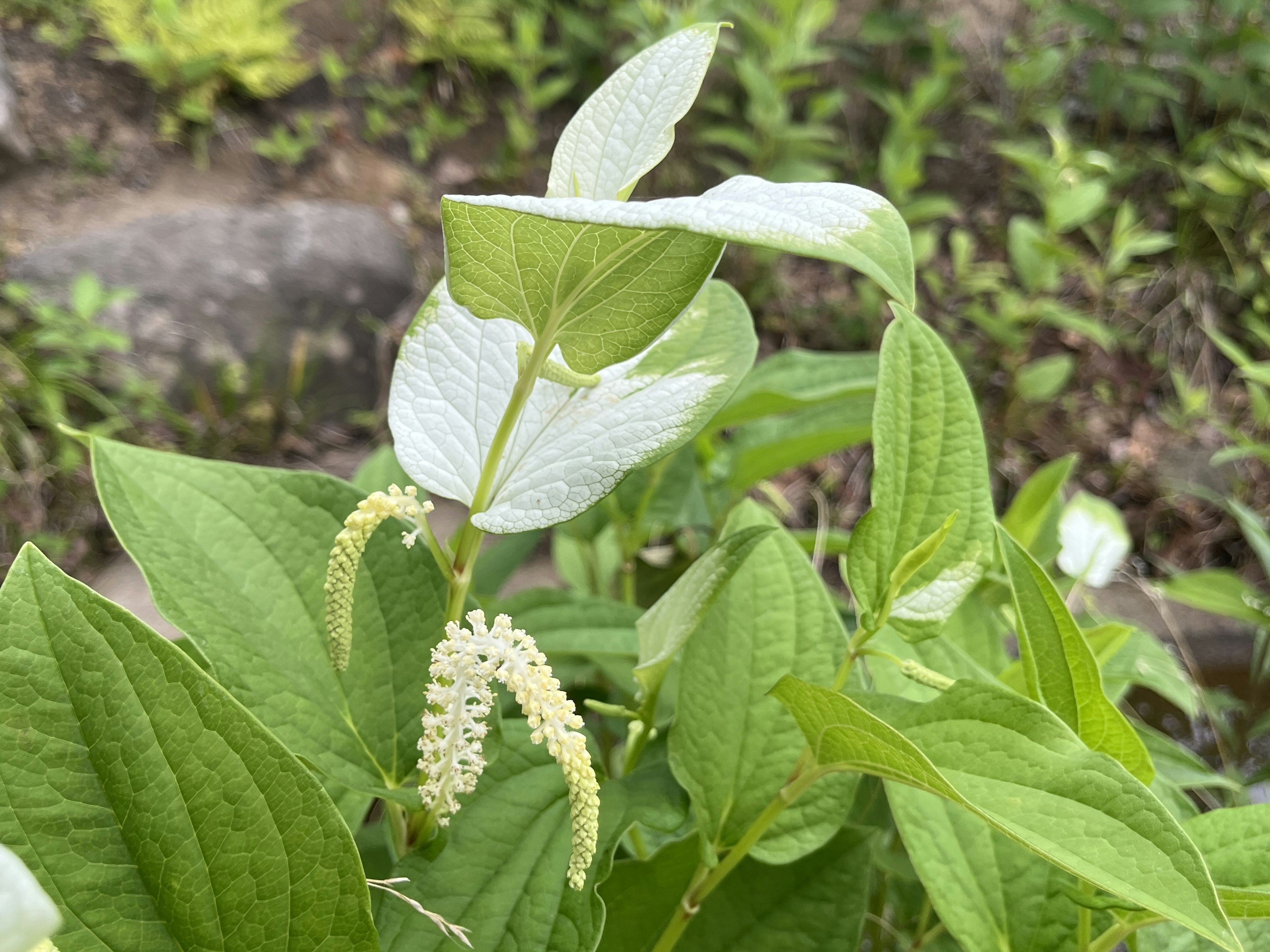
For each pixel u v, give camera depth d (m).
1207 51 1.28
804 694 0.23
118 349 0.99
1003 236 1.37
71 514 0.92
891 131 1.29
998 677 0.34
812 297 1.28
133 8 1.31
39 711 0.17
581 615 0.42
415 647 0.27
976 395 1.15
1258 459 1.12
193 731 0.18
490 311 0.21
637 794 0.29
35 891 0.11
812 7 1.10
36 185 1.23
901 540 0.27
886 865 0.39
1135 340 1.28
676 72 0.23
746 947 0.31
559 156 0.24
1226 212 1.21
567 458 0.23
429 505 0.23
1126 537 0.54
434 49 1.45
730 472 0.52
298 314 1.14
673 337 0.26
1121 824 0.21
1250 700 0.65
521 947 0.24
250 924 0.19
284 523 0.27
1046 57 1.22
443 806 0.24
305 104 1.43
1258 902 0.22
